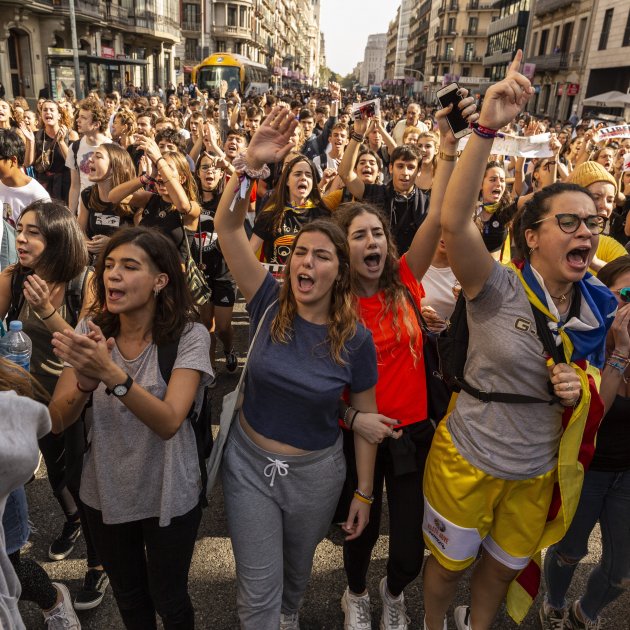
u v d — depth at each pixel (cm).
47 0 3017
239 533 194
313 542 206
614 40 2959
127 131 777
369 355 199
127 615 205
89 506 191
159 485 187
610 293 190
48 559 271
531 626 253
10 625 120
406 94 9869
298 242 190
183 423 190
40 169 699
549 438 190
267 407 192
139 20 4300
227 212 199
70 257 246
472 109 211
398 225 413
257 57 8206
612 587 227
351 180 425
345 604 245
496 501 195
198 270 379
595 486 217
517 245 191
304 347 192
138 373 186
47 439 243
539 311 180
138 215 415
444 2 7662
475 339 190
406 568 221
